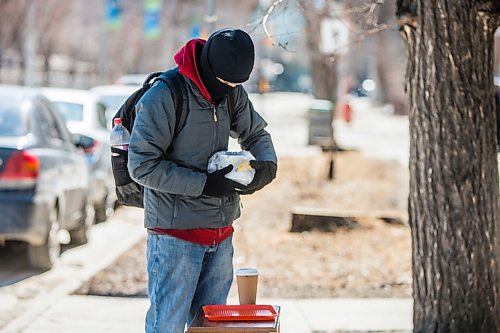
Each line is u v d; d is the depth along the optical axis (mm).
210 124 10258
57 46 99188
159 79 10148
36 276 21562
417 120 12969
